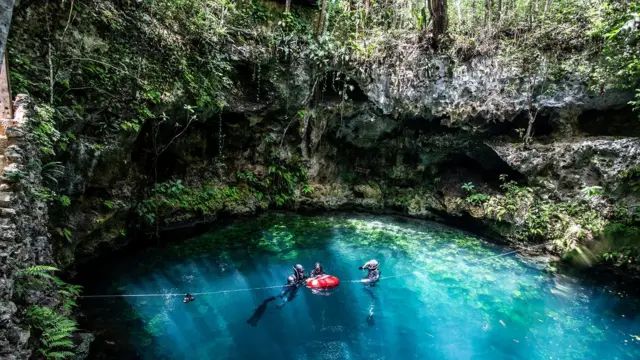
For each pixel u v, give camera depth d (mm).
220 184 9867
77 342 4480
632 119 8344
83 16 5973
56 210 5652
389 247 8688
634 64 7375
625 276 7488
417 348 5297
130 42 6820
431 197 10938
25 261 3723
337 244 8727
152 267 7043
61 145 5246
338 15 10398
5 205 3434
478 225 9906
